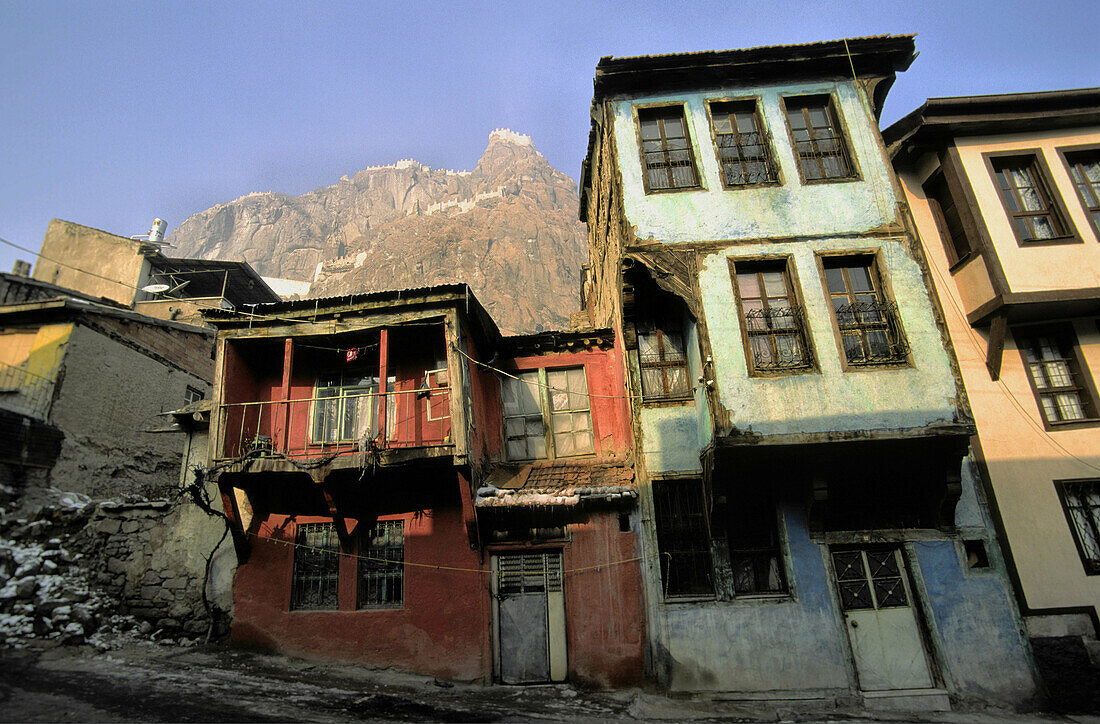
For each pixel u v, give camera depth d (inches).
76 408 561.9
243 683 378.9
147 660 406.0
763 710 377.1
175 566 474.9
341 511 459.8
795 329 424.8
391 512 474.3
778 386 402.0
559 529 458.9
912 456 400.2
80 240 994.7
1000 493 424.2
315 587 469.1
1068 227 453.1
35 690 329.7
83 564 472.4
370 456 422.9
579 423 529.0
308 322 477.4
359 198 6894.7
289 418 456.4
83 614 429.4
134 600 465.1
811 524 421.1
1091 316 459.2
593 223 689.6
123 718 302.4
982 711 376.5
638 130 487.5
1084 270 439.5
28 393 544.7
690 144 481.7
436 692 401.1
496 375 542.0
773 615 405.1
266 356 525.3
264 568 470.3
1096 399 442.0
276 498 476.1
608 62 481.1
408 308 470.3
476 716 353.1
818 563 414.9
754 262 440.8
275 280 3730.3
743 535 430.3
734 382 403.9
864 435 386.3
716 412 395.9
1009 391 445.1
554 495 449.4
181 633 457.1
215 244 6038.4
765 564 424.5
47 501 515.8
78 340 576.7
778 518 426.0
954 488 401.4
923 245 486.6
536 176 5871.1
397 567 467.5
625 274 451.8
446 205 5349.4
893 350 415.2
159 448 662.5
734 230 449.4
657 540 433.4
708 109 488.7
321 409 508.7
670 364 478.0
